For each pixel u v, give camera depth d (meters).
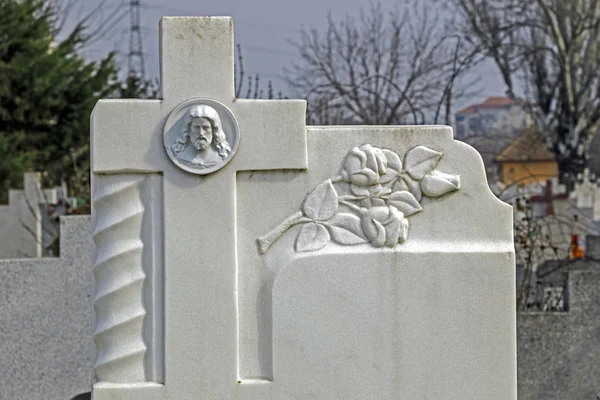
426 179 5.64
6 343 8.62
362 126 5.65
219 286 5.49
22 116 25.16
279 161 5.53
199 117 5.42
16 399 8.60
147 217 5.49
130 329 5.47
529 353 8.25
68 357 8.66
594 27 31.48
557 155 32.59
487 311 5.66
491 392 5.68
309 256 5.54
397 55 21.78
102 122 5.44
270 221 5.55
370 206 5.61
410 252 5.61
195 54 5.48
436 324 5.63
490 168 23.11
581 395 8.23
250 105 5.51
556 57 31.58
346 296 5.57
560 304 9.18
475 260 5.66
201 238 5.48
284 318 5.52
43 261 8.66
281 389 5.52
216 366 5.49
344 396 5.57
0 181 24.62
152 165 5.46
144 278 5.48
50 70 25.42
